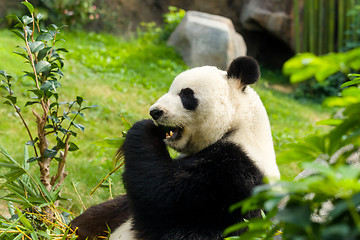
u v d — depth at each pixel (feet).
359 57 7.95
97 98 59.57
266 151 21.08
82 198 32.89
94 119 54.60
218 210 19.48
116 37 90.33
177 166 20.68
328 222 8.70
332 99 9.30
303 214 8.19
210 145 21.56
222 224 19.62
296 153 10.46
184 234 19.70
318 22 92.38
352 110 8.91
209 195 19.45
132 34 92.38
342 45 92.99
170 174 20.33
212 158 19.95
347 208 7.99
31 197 23.81
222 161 19.71
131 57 80.33
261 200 9.29
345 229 7.14
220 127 21.45
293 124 67.26
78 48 77.46
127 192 21.12
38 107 52.90
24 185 24.56
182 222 20.02
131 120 55.93
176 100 21.72
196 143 22.07
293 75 8.39
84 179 36.94
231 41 80.64
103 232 23.89
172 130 22.13
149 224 20.45
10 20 80.74
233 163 19.61
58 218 23.68
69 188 34.35
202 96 21.42
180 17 92.48
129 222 22.35
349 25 92.73
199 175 19.66
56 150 24.86
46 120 24.56
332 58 8.01
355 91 9.38
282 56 101.35
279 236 19.31
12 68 60.23
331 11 91.86
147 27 97.55
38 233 21.38
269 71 98.07
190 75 22.11
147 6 98.58
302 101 85.30
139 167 20.89
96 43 83.35
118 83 68.13
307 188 8.20
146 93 66.69
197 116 21.49
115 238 22.26
